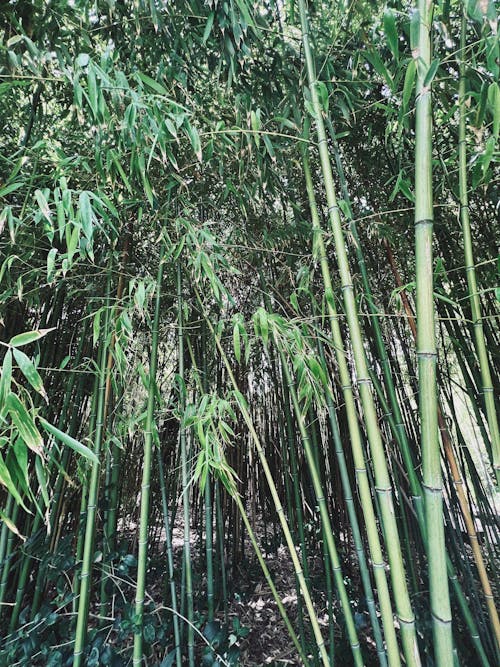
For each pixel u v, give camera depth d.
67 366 1.81
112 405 1.70
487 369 1.07
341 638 1.70
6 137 1.68
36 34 1.39
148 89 1.41
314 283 1.79
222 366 2.13
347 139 1.92
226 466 1.20
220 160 1.54
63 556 1.50
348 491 1.33
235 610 2.14
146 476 1.33
